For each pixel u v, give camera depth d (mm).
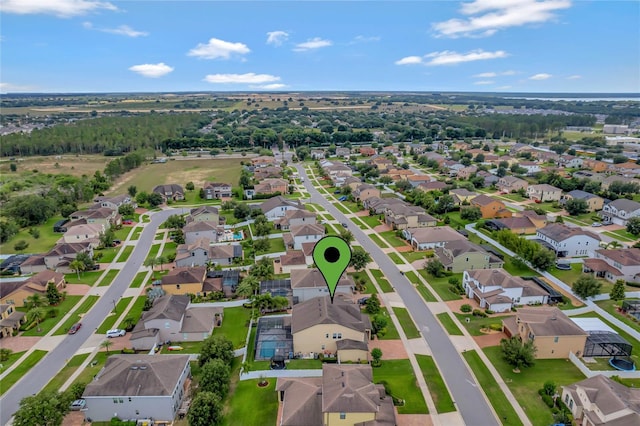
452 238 106875
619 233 115312
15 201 139250
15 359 65250
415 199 145625
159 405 51438
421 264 97438
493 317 74188
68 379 60125
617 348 61812
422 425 49781
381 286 86812
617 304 76750
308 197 164125
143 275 95438
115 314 78375
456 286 84875
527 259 93688
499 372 59406
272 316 74375
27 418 47219
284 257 95875
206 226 114750
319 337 63156
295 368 60719
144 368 53906
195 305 79938
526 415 51281
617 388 51250
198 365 61250
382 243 112188
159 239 119438
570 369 59844
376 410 46156
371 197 148375
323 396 48219
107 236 112812
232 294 84938
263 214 133500
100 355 66000
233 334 70688
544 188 148500
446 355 63594
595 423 46531
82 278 94188
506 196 158000
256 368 60688
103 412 51781
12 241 119188
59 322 76062
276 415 51562
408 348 65375
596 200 136000
